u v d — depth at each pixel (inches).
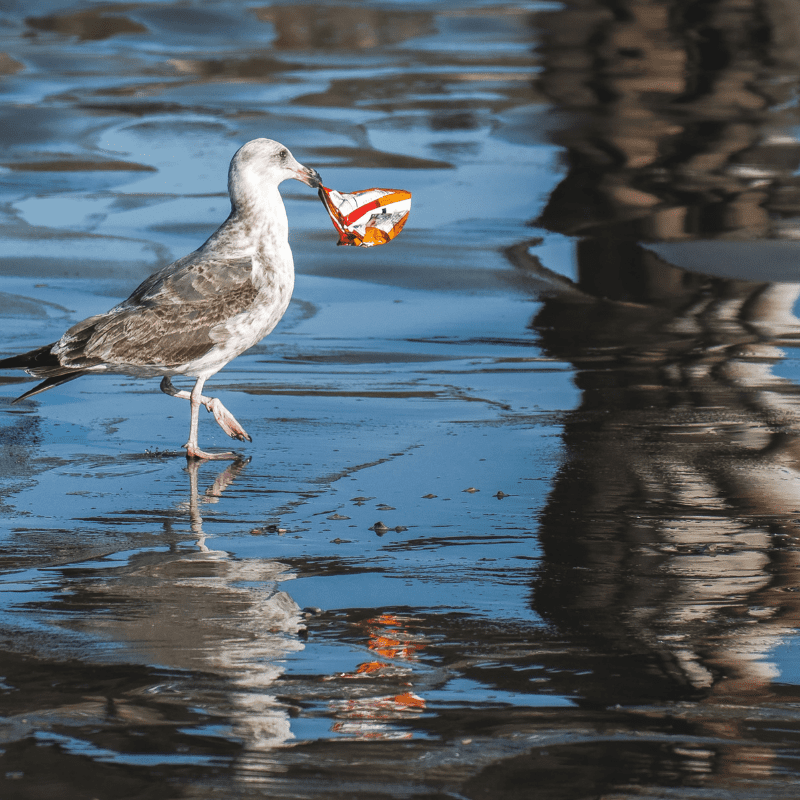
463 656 299.9
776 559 364.5
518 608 330.0
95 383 570.9
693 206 853.8
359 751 254.5
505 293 698.2
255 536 387.2
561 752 254.4
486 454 467.5
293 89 1217.4
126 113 1121.4
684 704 274.7
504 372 573.3
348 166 954.1
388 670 292.4
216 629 315.6
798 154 969.5
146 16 1583.4
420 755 252.8
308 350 608.7
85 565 361.1
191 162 978.7
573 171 941.2
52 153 997.8
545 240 792.3
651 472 443.5
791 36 1368.1
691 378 558.9
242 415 519.2
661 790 240.4
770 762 250.5
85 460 465.7
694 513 402.9
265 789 240.2
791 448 467.5
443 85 1224.2
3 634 311.7
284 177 486.3
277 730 262.8
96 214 852.0
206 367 480.7
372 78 1262.3
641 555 368.5
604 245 779.4
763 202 859.4
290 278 492.7
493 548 375.2
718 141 1010.1
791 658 298.8
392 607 331.0
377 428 501.0
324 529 393.4
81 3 1649.9
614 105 1129.4
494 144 1015.6
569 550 373.4
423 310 672.4
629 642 308.5
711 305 669.3
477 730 263.0
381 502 418.6
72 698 276.7
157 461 465.1
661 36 1391.5
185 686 283.1
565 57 1325.0
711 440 478.0
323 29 1520.7
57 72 1293.1
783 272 721.0
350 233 481.7
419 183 915.4
